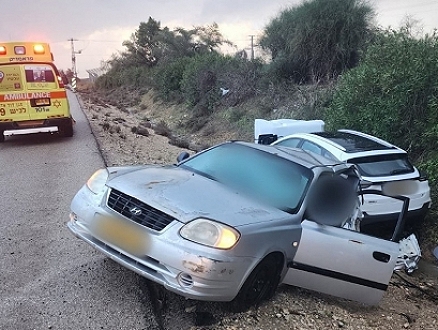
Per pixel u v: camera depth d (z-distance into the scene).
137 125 24.33
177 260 3.95
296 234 4.52
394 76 10.95
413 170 7.63
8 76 14.11
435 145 10.42
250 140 18.88
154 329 4.09
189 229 4.03
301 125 11.46
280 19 22.92
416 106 10.88
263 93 22.16
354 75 12.73
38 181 9.51
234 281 4.02
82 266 5.23
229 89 24.66
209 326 4.24
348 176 5.55
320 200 5.00
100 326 4.07
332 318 4.80
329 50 20.33
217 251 3.92
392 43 11.65
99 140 15.42
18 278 4.88
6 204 7.75
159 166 5.61
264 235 4.20
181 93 31.56
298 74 21.77
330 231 4.66
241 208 4.43
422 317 5.46
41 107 14.48
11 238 6.07
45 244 5.89
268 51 24.22
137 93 44.19
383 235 7.59
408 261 6.86
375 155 7.42
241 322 4.36
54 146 14.09
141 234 4.20
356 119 11.85
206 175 5.30
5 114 14.17
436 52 10.88
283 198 4.91
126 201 4.46
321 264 4.61
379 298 4.94
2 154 12.91
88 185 5.04
